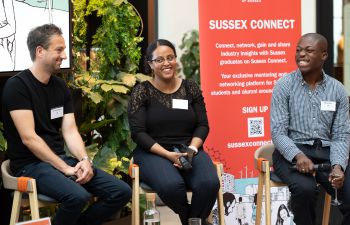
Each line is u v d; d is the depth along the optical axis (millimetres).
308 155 3322
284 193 4137
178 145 3371
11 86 3004
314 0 5129
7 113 3029
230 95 4246
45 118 3104
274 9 4305
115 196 3039
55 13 3604
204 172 3221
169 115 3383
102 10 4066
